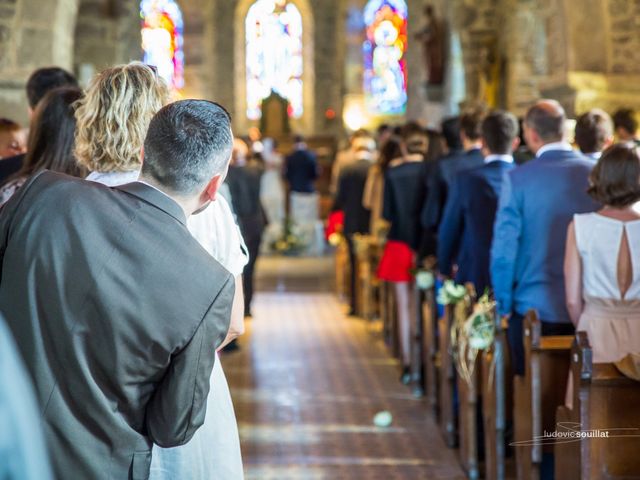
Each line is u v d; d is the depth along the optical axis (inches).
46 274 75.3
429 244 232.2
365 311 335.0
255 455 188.1
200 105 81.6
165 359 76.2
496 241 157.5
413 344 239.5
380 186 305.0
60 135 113.0
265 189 603.8
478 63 533.3
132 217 77.2
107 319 74.9
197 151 79.3
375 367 269.7
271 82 840.9
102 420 76.0
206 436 89.5
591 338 136.8
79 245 75.4
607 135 168.1
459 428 184.4
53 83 144.7
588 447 122.4
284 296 406.6
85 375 75.3
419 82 796.6
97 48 495.2
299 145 604.1
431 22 620.4
